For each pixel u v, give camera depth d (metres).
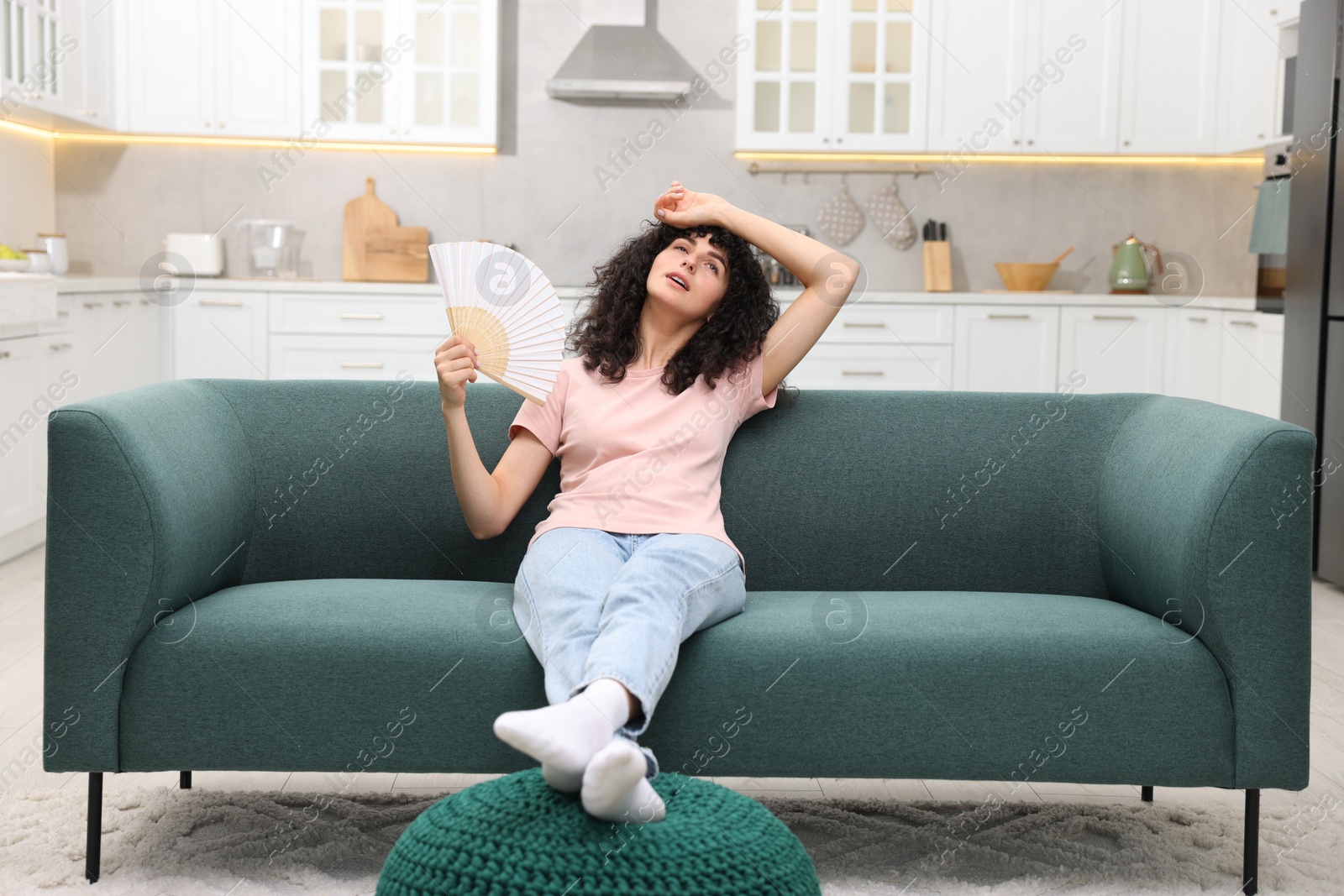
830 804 2.01
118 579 1.62
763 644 1.66
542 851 1.17
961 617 1.72
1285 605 1.65
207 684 1.63
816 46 5.00
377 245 5.25
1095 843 1.86
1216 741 1.65
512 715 1.23
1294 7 4.45
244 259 5.25
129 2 4.91
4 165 4.75
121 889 1.62
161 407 1.85
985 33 4.98
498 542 2.10
